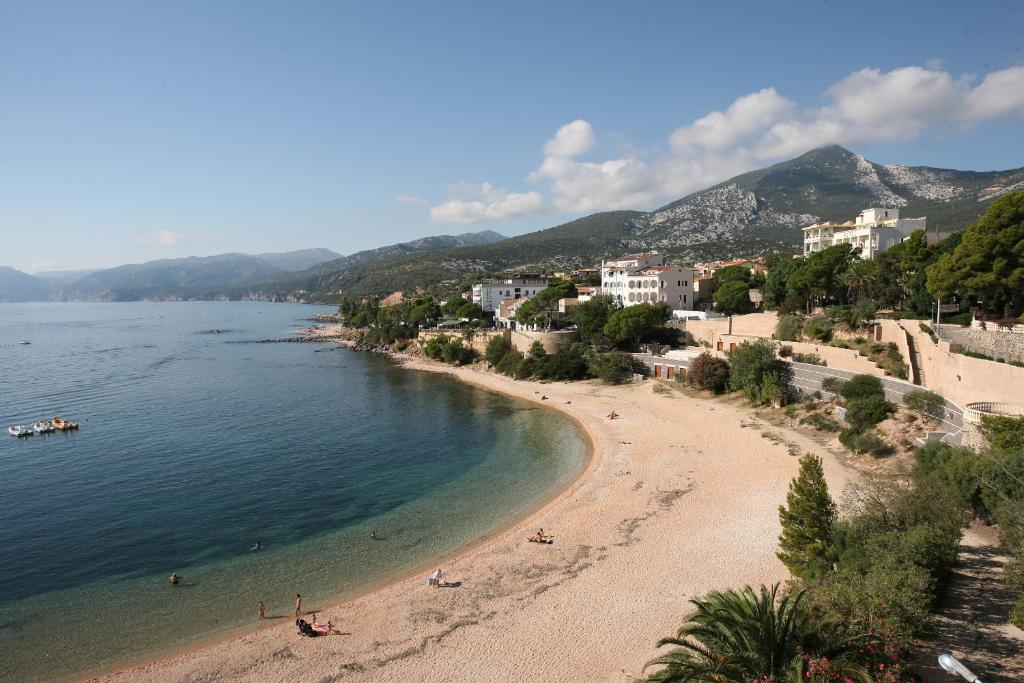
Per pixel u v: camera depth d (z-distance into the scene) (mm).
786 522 39250
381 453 80000
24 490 66750
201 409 109000
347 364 168250
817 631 25469
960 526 37156
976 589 34188
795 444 69812
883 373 73438
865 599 28234
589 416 93625
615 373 114500
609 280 164625
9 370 159875
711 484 59906
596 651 34906
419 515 58812
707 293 151000
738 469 63500
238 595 44438
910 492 38281
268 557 50469
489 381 129500
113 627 40469
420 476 70375
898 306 99125
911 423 63469
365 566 48594
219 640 38719
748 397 91000
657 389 104750
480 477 69312
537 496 62625
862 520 36875
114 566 49188
